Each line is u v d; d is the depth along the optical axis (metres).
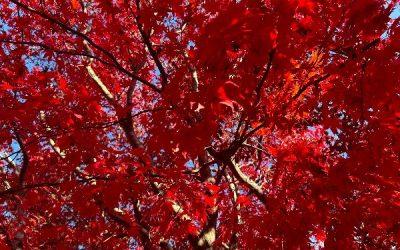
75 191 4.25
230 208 4.48
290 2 2.45
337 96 3.23
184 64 3.46
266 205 3.82
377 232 3.47
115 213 5.45
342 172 3.36
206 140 3.22
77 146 4.16
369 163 3.29
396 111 3.09
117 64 4.60
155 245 5.40
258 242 3.82
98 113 4.21
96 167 4.20
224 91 2.85
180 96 3.28
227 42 2.64
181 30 4.02
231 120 4.82
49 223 7.69
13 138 4.97
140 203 5.53
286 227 3.64
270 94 3.36
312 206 3.53
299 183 3.68
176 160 4.16
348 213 3.41
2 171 7.67
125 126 5.66
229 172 7.18
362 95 3.14
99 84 6.65
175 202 4.47
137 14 4.09
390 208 3.32
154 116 3.63
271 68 2.98
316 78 3.28
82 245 6.93
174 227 4.58
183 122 3.44
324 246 3.49
